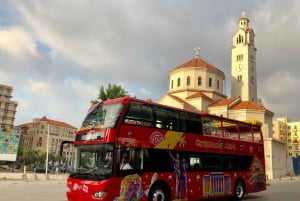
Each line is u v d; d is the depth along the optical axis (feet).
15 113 453.58
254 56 273.95
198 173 58.08
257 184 71.46
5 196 68.23
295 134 486.79
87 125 51.47
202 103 218.18
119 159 46.65
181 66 245.24
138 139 49.73
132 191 47.50
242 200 66.59
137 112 50.85
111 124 47.80
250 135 72.49
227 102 221.66
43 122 498.28
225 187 63.26
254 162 71.61
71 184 49.11
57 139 510.58
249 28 273.13
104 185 44.91
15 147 244.83
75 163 50.49
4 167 300.61
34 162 365.81
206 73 235.40
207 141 60.90
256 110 216.13
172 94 237.66
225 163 64.49
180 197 54.19
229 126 67.21
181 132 56.59
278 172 215.92
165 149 53.26
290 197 73.31
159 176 51.49
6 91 445.37
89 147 49.26
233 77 264.52
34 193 76.33
